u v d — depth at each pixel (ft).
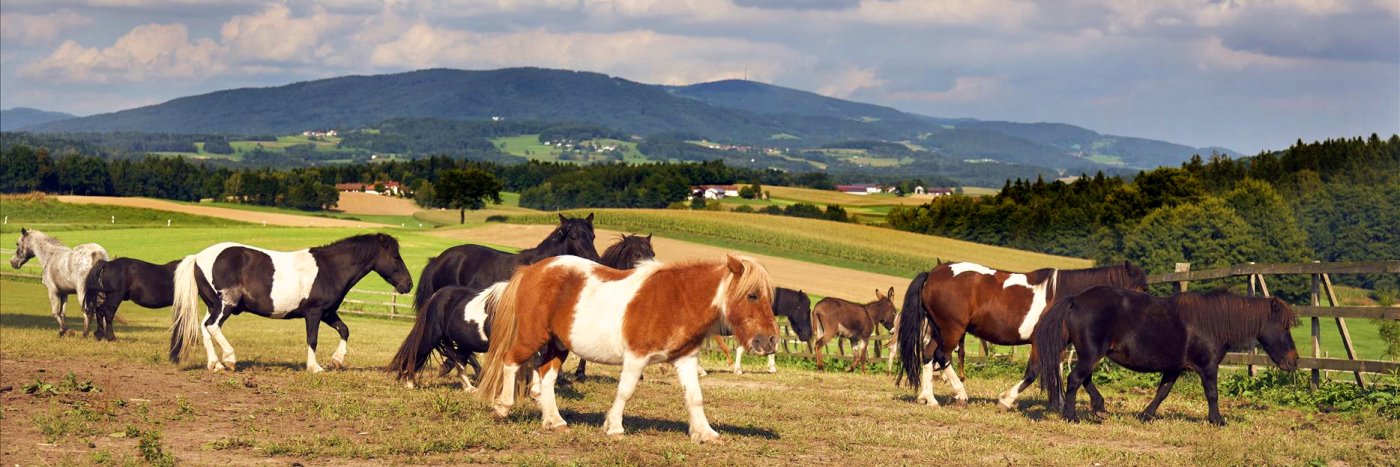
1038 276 40.73
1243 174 334.65
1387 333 77.25
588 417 34.73
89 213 301.84
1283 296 219.20
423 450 27.30
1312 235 256.93
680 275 30.17
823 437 31.78
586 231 46.50
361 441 28.37
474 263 45.80
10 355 47.50
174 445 27.32
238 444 27.50
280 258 45.29
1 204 293.02
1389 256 244.63
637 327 30.07
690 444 29.48
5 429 28.43
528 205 600.39
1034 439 33.04
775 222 296.51
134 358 48.26
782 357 77.82
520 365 32.22
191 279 44.52
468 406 35.09
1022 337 40.52
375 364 52.19
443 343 40.29
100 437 27.99
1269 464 28.89
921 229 385.50
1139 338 36.11
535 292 31.58
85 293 60.95
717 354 79.30
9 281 136.46
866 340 68.03
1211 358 36.19
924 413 37.96
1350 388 41.47
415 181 609.42
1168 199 283.38
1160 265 229.45
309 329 45.78
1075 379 36.68
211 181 546.26
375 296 142.00
